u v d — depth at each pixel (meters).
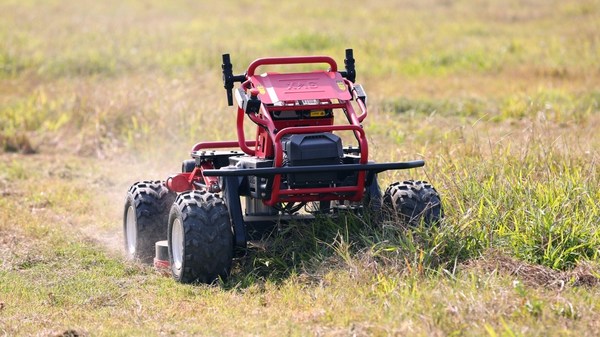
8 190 36.25
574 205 25.33
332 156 23.34
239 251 24.28
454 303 19.67
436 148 34.81
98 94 48.81
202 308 21.67
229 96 24.98
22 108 49.41
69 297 23.14
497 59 64.38
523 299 19.77
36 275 25.25
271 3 112.31
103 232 30.36
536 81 55.72
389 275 22.17
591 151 31.67
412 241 22.97
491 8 98.50
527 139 31.94
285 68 63.09
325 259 23.58
